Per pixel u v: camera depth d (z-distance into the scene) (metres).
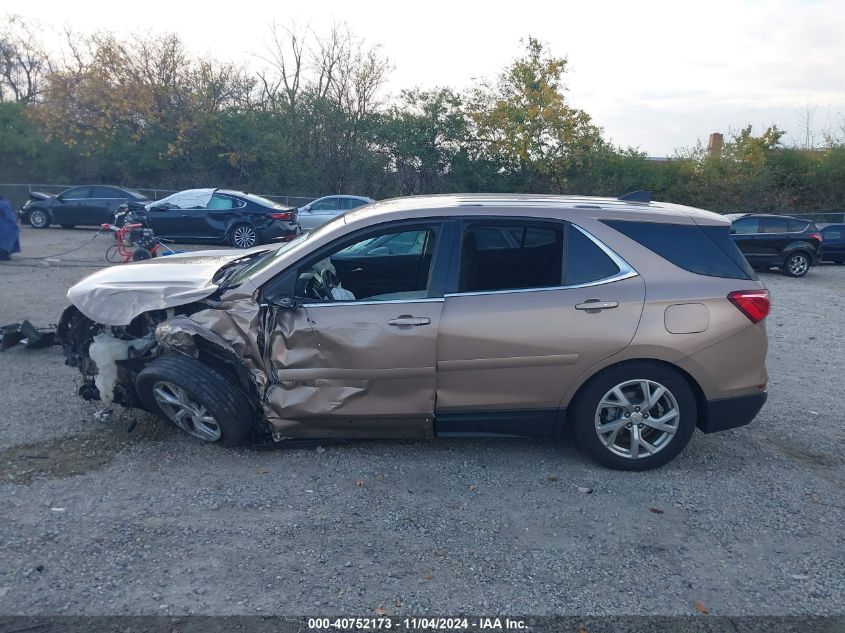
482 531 4.03
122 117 33.69
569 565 3.72
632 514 4.27
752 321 4.73
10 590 3.36
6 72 40.94
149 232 11.73
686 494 4.55
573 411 4.80
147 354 5.25
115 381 5.12
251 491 4.40
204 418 4.89
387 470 4.75
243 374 4.76
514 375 4.63
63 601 3.29
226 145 33.78
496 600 3.41
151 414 5.52
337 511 4.19
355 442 5.16
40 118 33.53
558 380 4.65
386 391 4.64
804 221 19.50
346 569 3.62
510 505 4.34
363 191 34.84
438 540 3.92
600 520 4.20
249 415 4.85
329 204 23.19
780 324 10.95
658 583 3.59
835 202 33.91
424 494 4.44
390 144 34.38
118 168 33.88
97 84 32.84
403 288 5.19
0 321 8.88
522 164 33.34
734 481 4.77
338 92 34.91
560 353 4.60
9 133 33.66
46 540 3.78
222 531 3.93
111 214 23.33
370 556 3.74
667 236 4.79
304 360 4.64
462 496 4.43
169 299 4.99
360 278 5.45
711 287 4.69
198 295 4.97
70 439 5.09
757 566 3.77
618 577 3.63
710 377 4.71
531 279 4.70
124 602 3.30
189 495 4.32
